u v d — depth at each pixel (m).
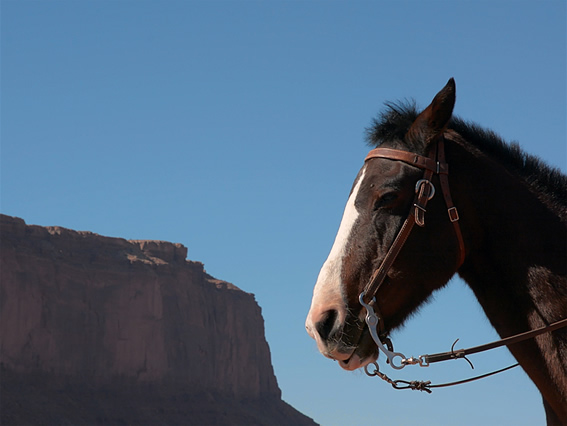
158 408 126.62
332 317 3.96
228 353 149.38
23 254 120.75
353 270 4.02
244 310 157.50
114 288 131.00
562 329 3.87
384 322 3.99
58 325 121.00
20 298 116.94
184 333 140.25
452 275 4.04
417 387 4.15
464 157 4.20
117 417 118.31
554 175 4.23
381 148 4.23
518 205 4.11
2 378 110.25
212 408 135.38
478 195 4.13
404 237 4.00
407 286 3.99
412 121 4.27
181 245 152.62
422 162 4.09
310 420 158.88
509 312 4.07
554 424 4.04
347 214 4.16
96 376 123.25
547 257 4.01
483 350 3.91
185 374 136.62
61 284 124.38
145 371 129.62
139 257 141.00
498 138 4.33
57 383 117.06
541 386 3.98
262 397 154.62
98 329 125.88
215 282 157.12
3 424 100.19
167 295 140.50
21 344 115.38
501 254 4.08
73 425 109.25
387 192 4.05
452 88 4.02
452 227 4.05
